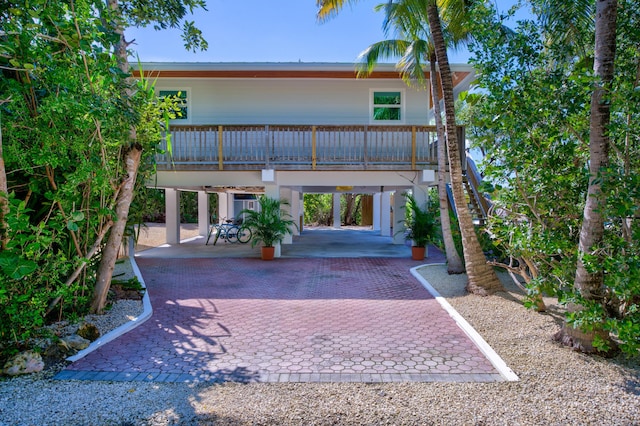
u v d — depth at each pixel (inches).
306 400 132.0
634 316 149.6
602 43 157.4
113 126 190.5
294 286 313.9
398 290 297.7
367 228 1027.9
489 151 211.2
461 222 283.9
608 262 145.8
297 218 760.3
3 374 150.6
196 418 121.0
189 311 243.3
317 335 199.8
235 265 413.1
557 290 171.3
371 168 414.0
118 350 179.2
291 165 413.7
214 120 482.6
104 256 231.3
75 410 125.8
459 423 117.9
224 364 163.5
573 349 169.8
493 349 173.9
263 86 482.6
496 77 197.5
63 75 170.1
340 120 483.5
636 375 147.2
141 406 128.3
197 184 432.5
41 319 172.6
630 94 146.6
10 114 172.6
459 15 304.7
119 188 228.2
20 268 155.2
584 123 179.6
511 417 121.0
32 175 193.3
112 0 233.8
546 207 198.1
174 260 446.6
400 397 134.0
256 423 118.0
